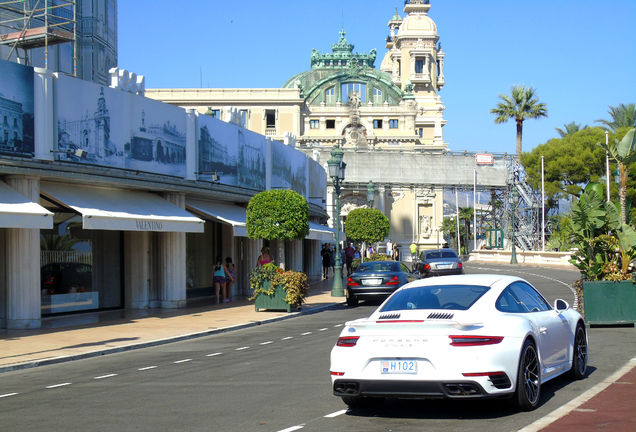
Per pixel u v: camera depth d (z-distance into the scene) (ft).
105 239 77.41
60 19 96.07
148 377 37.76
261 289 77.15
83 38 101.71
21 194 59.41
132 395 32.19
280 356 44.06
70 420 27.09
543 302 30.81
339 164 98.84
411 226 320.50
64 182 66.85
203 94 333.42
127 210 68.13
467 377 23.57
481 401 27.86
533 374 26.50
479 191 204.23
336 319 69.67
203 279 97.04
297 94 336.70
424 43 445.37
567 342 30.76
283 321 70.23
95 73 102.17
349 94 356.18
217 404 29.14
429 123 428.56
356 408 27.50
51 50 92.94
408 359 24.30
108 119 68.18
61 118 62.34
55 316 70.13
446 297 27.40
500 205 219.00
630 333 48.57
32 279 61.00
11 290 60.64
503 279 29.25
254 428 24.59
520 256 197.67
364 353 24.89
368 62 433.48
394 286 83.66
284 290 76.48
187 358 45.39
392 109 351.67
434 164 196.34
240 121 95.81
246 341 54.19
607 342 44.45
